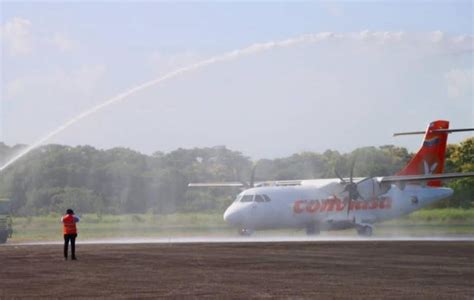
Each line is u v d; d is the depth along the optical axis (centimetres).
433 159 5866
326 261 3072
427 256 3319
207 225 7450
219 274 2583
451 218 7888
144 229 6812
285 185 5919
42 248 3969
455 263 2967
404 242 4469
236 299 1977
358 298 1983
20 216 8338
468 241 4597
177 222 7938
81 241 4841
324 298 1984
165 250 3750
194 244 4294
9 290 2184
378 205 5662
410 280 2380
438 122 5859
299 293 2086
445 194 6019
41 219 7744
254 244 4262
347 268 2775
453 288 2180
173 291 2141
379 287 2209
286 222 5309
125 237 5519
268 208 5225
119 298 2011
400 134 5997
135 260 3150
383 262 3019
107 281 2391
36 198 8550
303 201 5359
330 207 5466
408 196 5806
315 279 2417
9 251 3719
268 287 2219
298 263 2983
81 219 8112
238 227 5291
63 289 2200
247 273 2612
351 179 5475
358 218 5544
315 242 4484
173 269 2759
